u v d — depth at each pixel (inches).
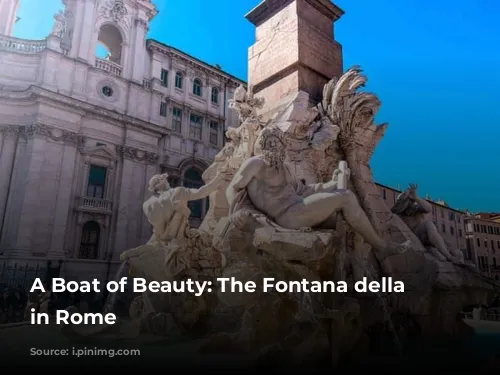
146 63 1222.9
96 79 1077.1
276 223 169.6
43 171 935.0
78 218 981.8
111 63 1128.2
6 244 883.4
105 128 1066.7
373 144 300.5
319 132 268.7
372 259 203.6
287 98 309.6
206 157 1315.2
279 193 173.9
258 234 159.6
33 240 892.6
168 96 1251.8
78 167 1008.9
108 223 1031.0
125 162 1085.1
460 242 1648.6
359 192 271.9
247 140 277.1
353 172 277.6
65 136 981.2
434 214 1521.9
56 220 933.8
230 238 170.6
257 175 175.2
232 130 309.7
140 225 1088.8
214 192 283.6
